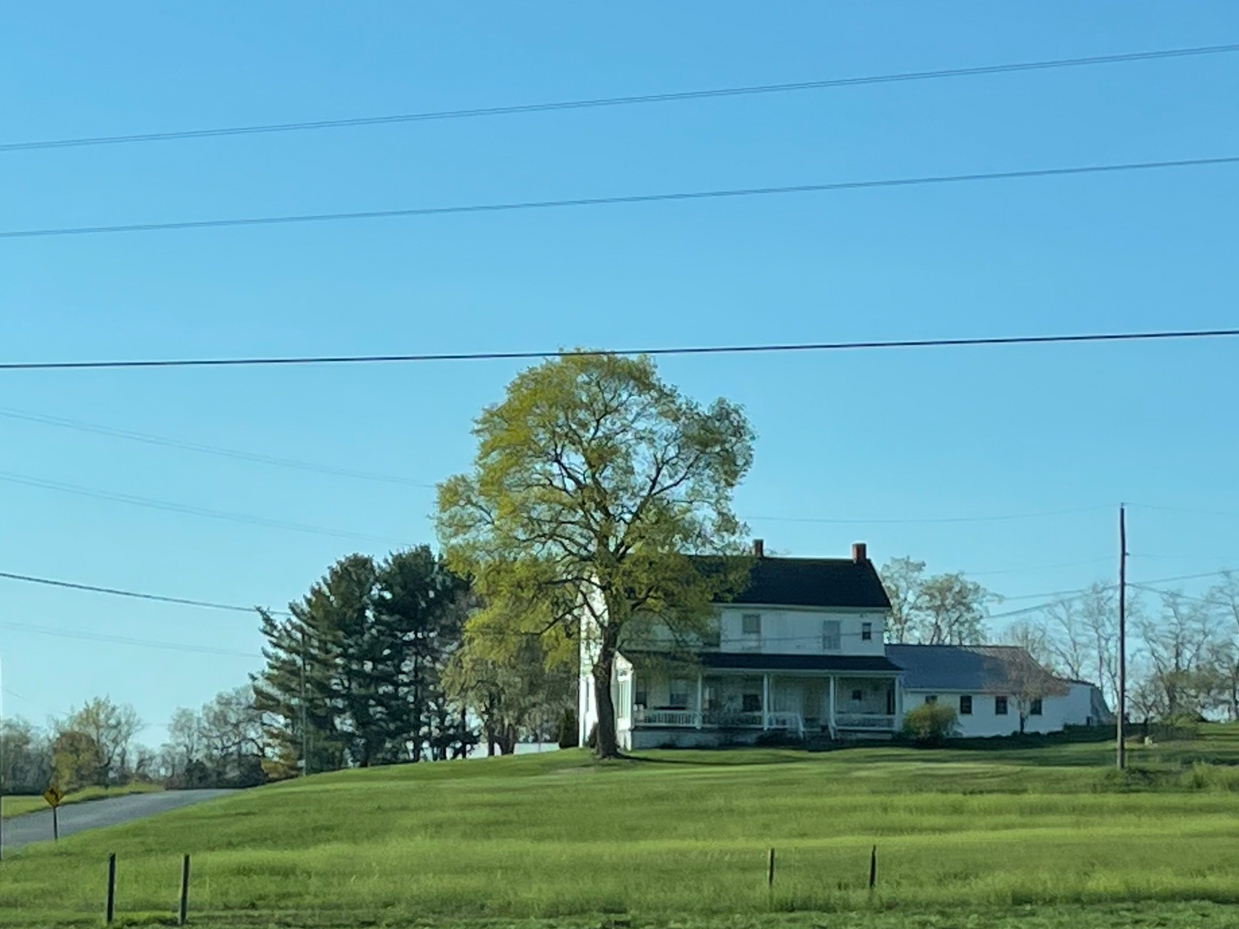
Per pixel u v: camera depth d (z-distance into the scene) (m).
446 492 73.00
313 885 33.59
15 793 93.94
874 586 89.50
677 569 71.50
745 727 84.75
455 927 27.72
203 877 36.00
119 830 51.84
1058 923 26.62
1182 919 27.11
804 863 34.72
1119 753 57.03
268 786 82.69
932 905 29.20
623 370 71.94
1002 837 40.34
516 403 72.00
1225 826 42.84
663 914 28.72
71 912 31.20
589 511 72.12
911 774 59.41
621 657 86.44
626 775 65.31
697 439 72.44
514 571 71.12
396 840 44.03
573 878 32.72
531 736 116.19
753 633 87.00
